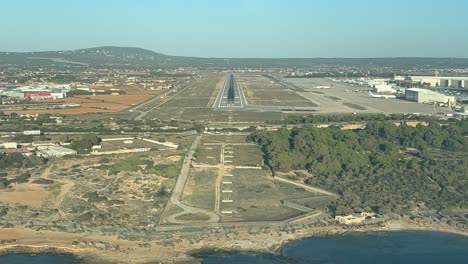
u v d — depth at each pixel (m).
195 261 163.00
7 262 161.12
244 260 165.00
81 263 160.88
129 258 164.00
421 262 167.88
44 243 173.88
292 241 180.88
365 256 171.12
